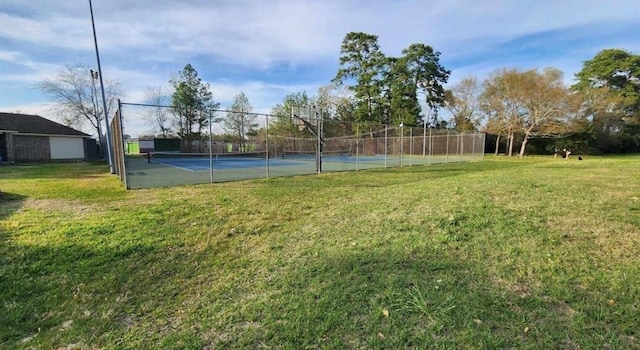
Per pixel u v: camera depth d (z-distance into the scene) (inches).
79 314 85.4
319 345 69.7
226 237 149.7
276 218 183.2
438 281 97.3
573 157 971.3
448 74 1353.3
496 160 814.5
